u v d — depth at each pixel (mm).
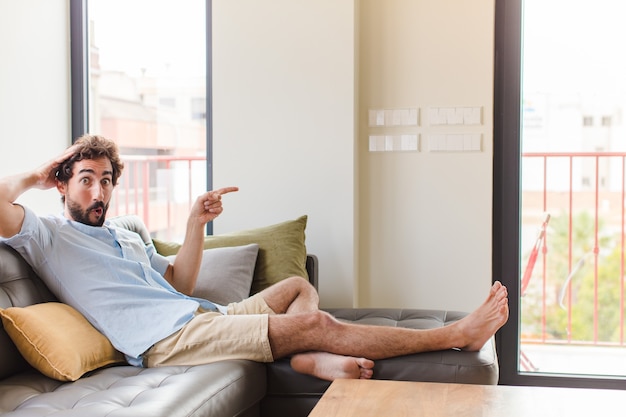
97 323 2621
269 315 2684
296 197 3682
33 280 2678
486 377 2605
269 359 2645
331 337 2639
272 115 3689
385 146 3723
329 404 2121
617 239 3773
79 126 3836
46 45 3623
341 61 3619
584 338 3818
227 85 3725
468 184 3662
